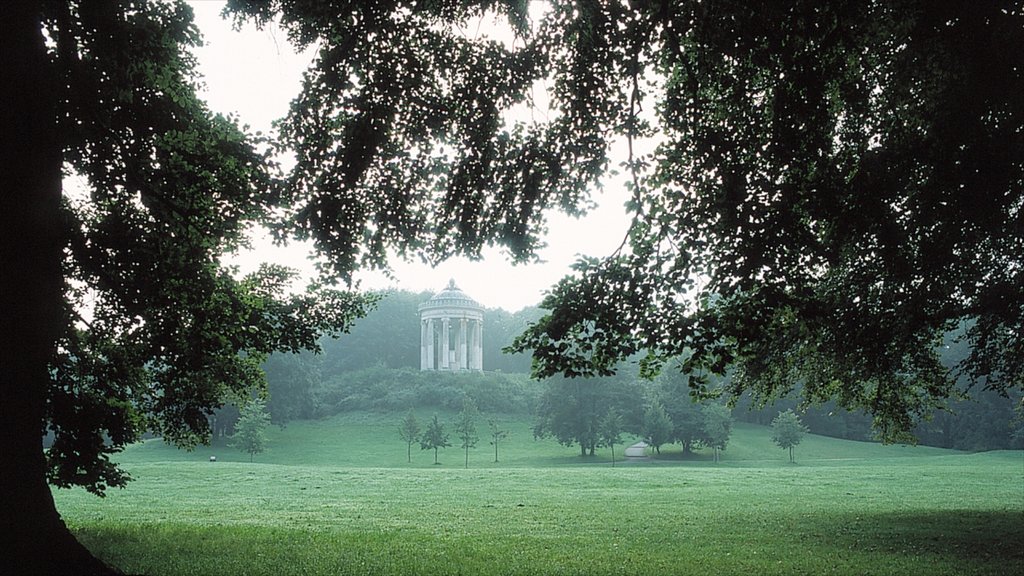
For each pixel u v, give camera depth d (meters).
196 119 16.39
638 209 14.24
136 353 18.16
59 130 14.73
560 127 15.43
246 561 13.60
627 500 31.94
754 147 14.05
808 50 13.12
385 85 14.46
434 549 15.61
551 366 14.23
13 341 9.92
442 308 126.25
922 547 16.23
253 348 18.98
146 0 15.48
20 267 10.06
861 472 53.19
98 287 17.00
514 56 14.88
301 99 14.72
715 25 13.07
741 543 17.12
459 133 15.29
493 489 39.56
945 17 12.88
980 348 20.83
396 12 14.23
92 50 14.91
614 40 14.12
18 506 9.76
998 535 18.31
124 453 84.38
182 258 16.47
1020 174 14.24
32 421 10.09
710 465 73.25
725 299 14.01
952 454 84.56
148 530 19.25
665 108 15.41
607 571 12.75
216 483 44.28
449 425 103.25
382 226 15.68
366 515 25.58
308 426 105.00
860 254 17.41
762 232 12.91
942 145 14.23
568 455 86.38
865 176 14.79
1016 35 12.31
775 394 24.81
